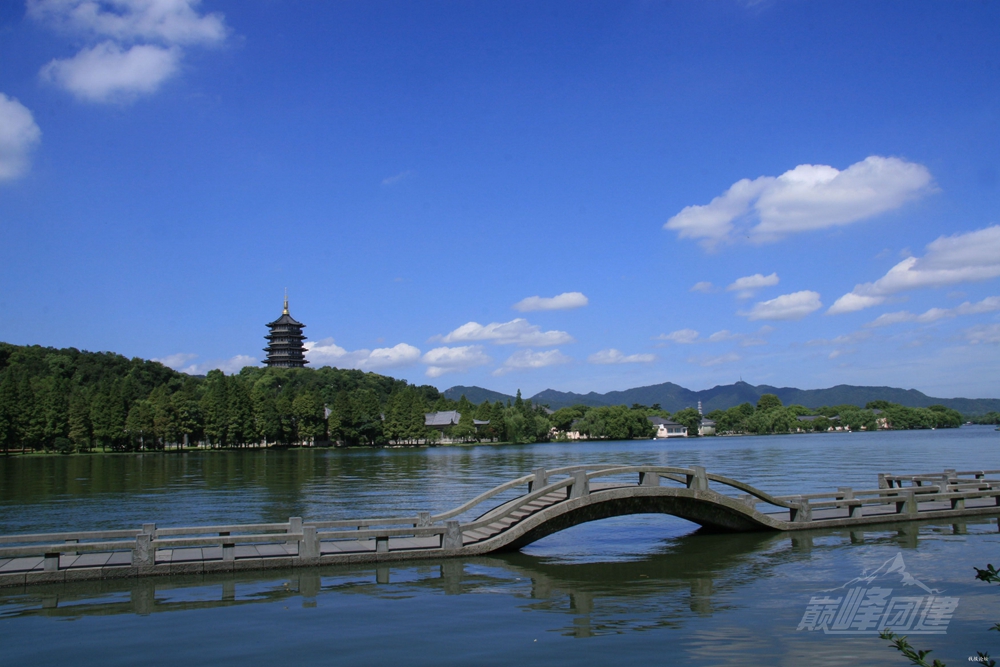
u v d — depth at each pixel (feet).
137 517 99.81
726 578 53.52
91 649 36.60
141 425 367.25
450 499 122.72
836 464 208.44
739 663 33.65
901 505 81.82
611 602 46.19
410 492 137.49
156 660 34.73
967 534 72.69
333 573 56.03
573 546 69.21
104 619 42.37
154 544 54.24
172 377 547.08
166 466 251.19
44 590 49.93
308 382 570.46
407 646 36.70
